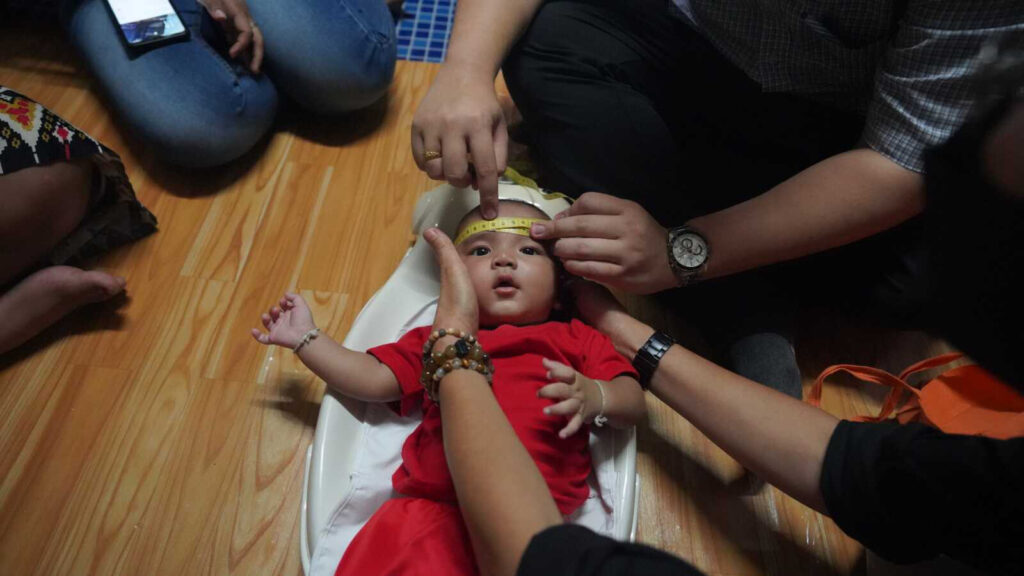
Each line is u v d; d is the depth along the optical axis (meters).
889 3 0.91
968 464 0.68
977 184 0.52
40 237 1.13
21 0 1.62
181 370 1.16
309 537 0.93
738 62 1.12
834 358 1.26
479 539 0.67
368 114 1.56
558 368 0.88
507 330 1.02
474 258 1.06
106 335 1.19
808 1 0.96
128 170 1.41
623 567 0.55
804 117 1.13
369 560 0.84
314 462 0.97
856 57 1.00
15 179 1.06
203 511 1.03
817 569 1.04
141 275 1.26
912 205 0.90
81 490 1.04
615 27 1.23
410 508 0.88
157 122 1.31
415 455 0.94
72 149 1.11
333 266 1.31
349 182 1.43
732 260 0.98
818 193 0.92
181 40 1.34
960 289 0.55
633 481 0.97
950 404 0.99
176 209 1.36
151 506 1.03
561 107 1.22
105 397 1.13
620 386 0.95
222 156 1.37
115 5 1.35
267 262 1.30
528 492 0.67
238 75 1.37
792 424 0.86
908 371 1.08
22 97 1.10
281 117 1.53
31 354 1.16
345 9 1.39
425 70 1.67
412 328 1.13
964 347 0.57
